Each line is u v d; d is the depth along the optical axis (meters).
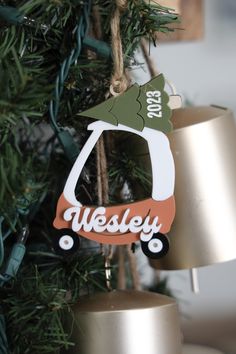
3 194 0.41
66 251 0.46
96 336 0.46
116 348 0.46
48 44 0.46
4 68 0.43
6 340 0.45
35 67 0.46
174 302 0.48
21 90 0.41
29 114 0.42
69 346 0.47
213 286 0.73
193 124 0.49
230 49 0.72
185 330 0.73
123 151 0.49
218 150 0.49
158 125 0.46
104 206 0.46
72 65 0.46
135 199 0.50
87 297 0.49
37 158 0.51
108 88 0.47
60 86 0.45
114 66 0.45
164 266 0.50
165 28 0.48
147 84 0.45
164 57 0.72
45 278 0.48
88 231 0.46
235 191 0.50
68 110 0.48
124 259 0.60
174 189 0.48
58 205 0.46
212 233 0.49
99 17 0.47
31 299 0.45
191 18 0.71
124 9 0.45
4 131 0.43
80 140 0.50
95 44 0.45
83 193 0.48
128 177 0.50
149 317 0.46
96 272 0.51
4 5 0.46
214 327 0.73
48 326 0.45
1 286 0.47
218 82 0.72
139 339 0.46
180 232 0.49
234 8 0.71
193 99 0.72
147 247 0.46
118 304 0.47
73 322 0.47
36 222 0.52
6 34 0.45
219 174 0.49
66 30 0.46
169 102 0.48
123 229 0.46
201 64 0.72
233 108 0.72
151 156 0.46
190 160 0.48
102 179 0.47
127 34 0.47
